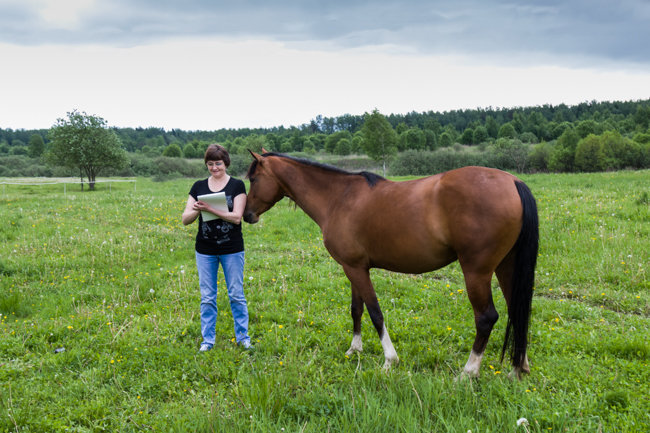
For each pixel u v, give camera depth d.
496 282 6.12
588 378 3.25
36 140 74.88
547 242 7.56
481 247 3.10
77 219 11.74
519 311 3.18
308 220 11.21
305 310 5.10
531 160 41.72
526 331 3.21
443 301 5.35
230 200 4.07
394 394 2.98
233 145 71.69
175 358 3.91
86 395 3.34
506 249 3.15
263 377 3.28
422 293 5.62
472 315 4.84
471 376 3.32
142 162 50.25
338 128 145.75
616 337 3.98
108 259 7.57
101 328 4.68
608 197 11.73
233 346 4.22
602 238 7.29
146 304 5.39
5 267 6.94
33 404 3.21
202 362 3.83
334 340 4.29
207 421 2.79
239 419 2.82
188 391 3.42
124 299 5.62
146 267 7.26
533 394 2.98
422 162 41.47
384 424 2.64
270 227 10.56
